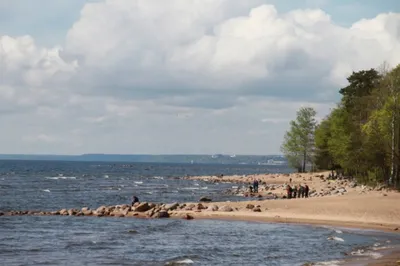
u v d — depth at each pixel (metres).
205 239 40.69
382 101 90.69
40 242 38.88
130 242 38.94
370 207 56.12
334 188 90.25
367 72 126.25
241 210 60.00
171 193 106.31
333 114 130.25
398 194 66.44
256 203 63.81
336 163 125.19
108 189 119.94
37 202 84.56
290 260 31.61
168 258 32.09
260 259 31.95
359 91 123.94
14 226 49.38
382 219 51.19
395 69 90.38
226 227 48.34
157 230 46.22
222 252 34.56
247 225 49.78
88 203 84.31
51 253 33.91
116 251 34.81
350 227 47.91
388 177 87.69
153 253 34.03
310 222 51.03
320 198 65.50
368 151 89.19
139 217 57.69
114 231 45.62
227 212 58.81
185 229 46.91
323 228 47.41
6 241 39.34
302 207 58.62
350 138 98.94
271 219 53.28
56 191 111.12
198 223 51.47
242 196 94.38
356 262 30.00
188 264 30.06
